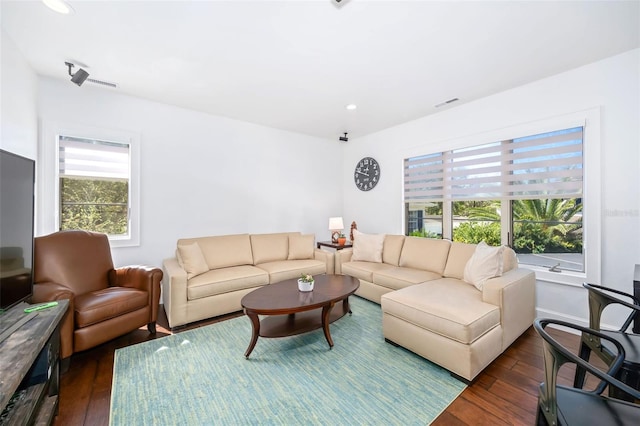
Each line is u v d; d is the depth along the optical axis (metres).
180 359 2.13
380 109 3.62
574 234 2.73
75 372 1.96
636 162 2.31
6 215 1.53
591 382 1.87
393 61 2.43
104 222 3.16
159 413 1.57
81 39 2.11
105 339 2.19
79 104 2.94
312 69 2.57
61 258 2.42
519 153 3.03
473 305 2.08
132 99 3.23
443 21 1.91
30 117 2.53
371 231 4.82
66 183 2.96
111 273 2.74
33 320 1.51
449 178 3.70
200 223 3.74
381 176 4.62
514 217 3.17
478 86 2.95
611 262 2.44
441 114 3.71
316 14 1.83
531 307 2.55
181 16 1.85
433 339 2.01
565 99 2.65
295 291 2.53
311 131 4.63
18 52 2.25
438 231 3.92
